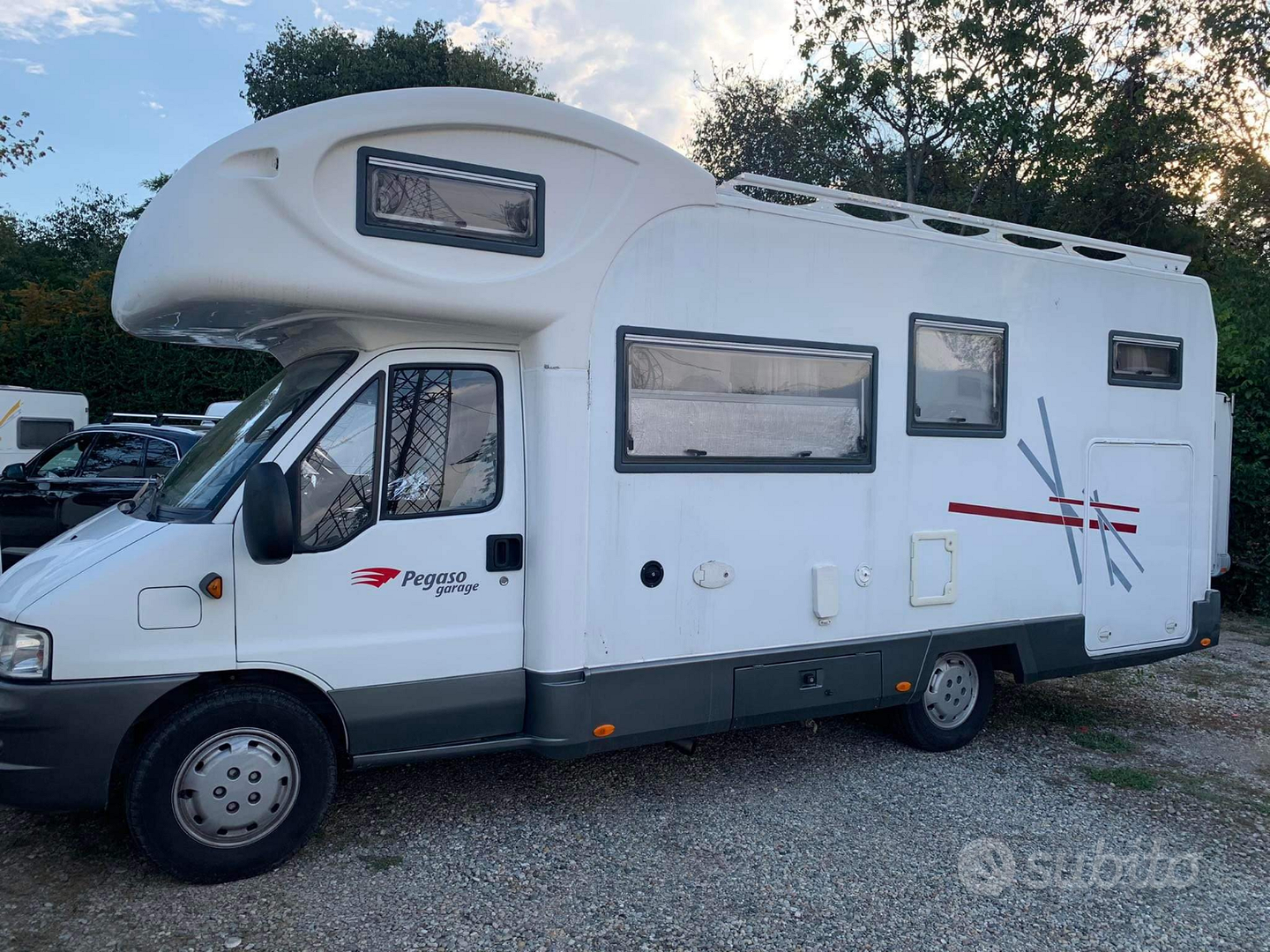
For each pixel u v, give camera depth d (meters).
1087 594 5.80
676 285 4.40
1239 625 10.06
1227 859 4.29
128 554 3.59
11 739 3.39
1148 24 14.38
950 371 5.27
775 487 4.70
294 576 3.76
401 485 3.99
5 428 11.88
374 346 4.00
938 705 5.52
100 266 32.62
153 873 3.79
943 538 5.24
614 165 4.25
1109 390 5.89
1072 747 5.82
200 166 3.69
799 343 4.74
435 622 4.03
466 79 26.27
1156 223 16.47
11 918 3.43
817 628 4.86
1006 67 14.55
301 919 3.48
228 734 3.66
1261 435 10.47
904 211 5.14
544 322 4.09
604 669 4.25
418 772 5.03
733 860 4.09
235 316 4.00
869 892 3.85
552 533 4.11
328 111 3.72
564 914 3.59
